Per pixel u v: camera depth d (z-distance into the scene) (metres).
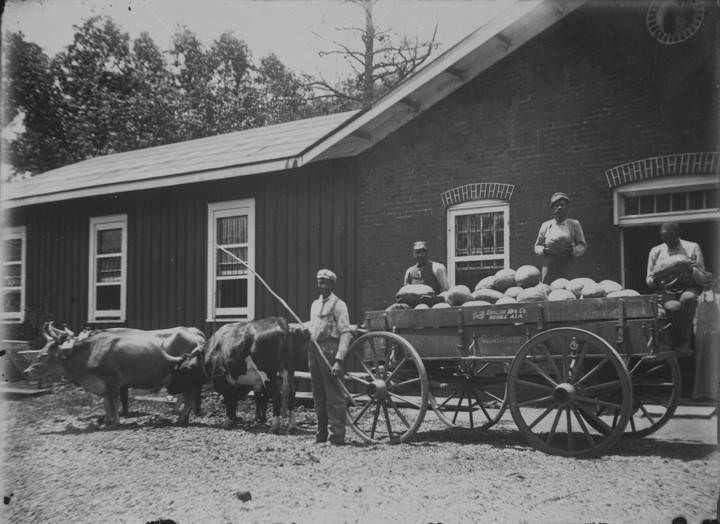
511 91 9.86
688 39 8.56
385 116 10.84
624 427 5.91
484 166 10.06
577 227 8.12
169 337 9.30
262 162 11.58
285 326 8.38
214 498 5.16
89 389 9.10
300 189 12.09
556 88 9.48
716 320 7.17
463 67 10.16
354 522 4.46
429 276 8.52
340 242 11.55
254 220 12.62
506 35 9.64
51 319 15.27
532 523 4.32
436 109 10.55
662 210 8.75
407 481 5.46
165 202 13.86
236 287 12.95
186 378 9.03
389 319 7.33
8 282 15.79
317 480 5.60
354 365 10.39
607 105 9.07
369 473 5.79
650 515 4.41
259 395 9.08
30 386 12.45
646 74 8.81
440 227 10.44
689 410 7.84
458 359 6.91
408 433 7.05
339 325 7.36
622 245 8.95
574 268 9.12
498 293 7.10
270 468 6.12
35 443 7.64
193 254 13.40
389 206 11.00
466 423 8.52
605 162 9.05
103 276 14.86
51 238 15.47
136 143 20.72
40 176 17.91
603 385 6.07
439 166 10.50
